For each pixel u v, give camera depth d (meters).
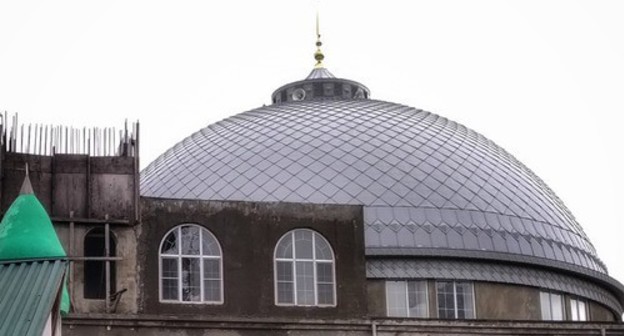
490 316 47.53
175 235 39.84
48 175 39.69
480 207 49.41
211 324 39.19
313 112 53.16
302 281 40.41
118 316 38.41
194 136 54.00
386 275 46.81
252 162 49.97
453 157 51.38
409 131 52.19
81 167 39.91
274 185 48.75
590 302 51.38
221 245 40.03
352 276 40.75
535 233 49.91
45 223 35.38
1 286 28.91
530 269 49.09
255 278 40.06
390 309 46.66
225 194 48.78
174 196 49.50
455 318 44.00
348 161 49.81
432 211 48.50
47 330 28.78
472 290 47.56
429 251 47.25
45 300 28.25
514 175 52.34
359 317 40.50
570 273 50.25
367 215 47.84
